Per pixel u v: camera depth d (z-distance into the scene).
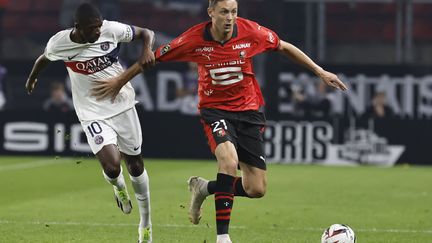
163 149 70.81
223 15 27.70
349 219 38.25
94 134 28.48
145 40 29.14
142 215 29.53
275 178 57.09
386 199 46.25
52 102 71.31
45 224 35.31
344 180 56.41
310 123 69.38
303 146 69.38
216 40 28.52
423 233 34.41
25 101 71.81
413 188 52.12
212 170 61.03
